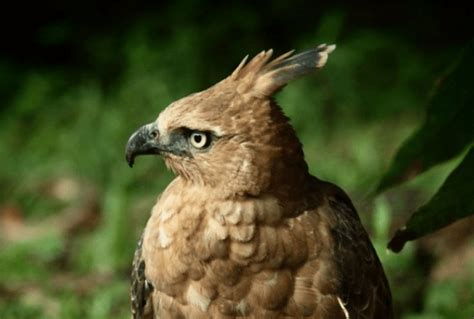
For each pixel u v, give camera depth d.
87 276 13.13
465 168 7.69
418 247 12.71
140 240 8.64
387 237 12.80
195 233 8.10
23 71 20.97
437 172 13.89
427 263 12.68
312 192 8.32
